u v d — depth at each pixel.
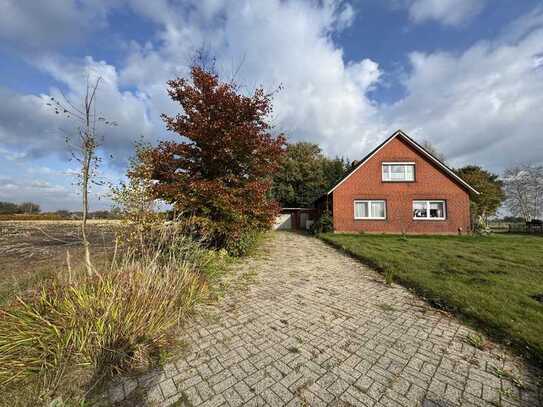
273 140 8.18
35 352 2.44
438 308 4.15
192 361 2.71
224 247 8.06
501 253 8.66
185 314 3.76
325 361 2.72
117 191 4.66
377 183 16.31
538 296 4.38
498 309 3.84
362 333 3.33
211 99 7.47
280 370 2.56
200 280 4.77
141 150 5.45
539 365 2.64
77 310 2.75
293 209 25.28
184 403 2.13
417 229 15.80
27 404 2.09
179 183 7.15
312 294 4.81
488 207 27.66
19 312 2.68
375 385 2.36
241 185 7.86
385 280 5.69
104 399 2.16
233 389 2.30
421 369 2.59
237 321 3.66
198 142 7.68
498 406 2.11
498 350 2.94
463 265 6.73
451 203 15.65
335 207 16.52
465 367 2.62
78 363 2.48
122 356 2.57
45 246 8.55
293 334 3.29
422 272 5.99
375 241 11.96
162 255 4.89
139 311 2.91
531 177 29.58
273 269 6.77
